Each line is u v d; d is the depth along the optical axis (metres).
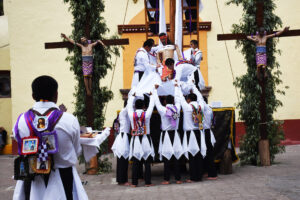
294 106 13.52
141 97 8.00
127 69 13.84
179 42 9.26
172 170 9.07
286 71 13.55
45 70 14.16
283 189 6.17
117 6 13.98
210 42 13.80
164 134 7.41
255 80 9.33
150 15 10.09
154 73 8.23
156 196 6.23
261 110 9.22
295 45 13.56
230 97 13.73
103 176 8.88
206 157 7.74
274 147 9.36
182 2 9.64
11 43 14.21
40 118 3.29
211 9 13.85
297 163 9.27
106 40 9.26
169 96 7.34
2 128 15.09
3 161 12.78
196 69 8.67
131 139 7.44
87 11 9.42
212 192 6.26
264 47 8.99
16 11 14.24
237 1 9.46
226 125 8.35
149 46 8.62
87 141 3.81
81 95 9.62
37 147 3.22
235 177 7.73
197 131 7.46
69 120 3.37
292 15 13.60
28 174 3.22
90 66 9.23
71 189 3.35
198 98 7.76
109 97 9.88
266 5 9.24
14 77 14.20
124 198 6.23
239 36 9.19
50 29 14.19
